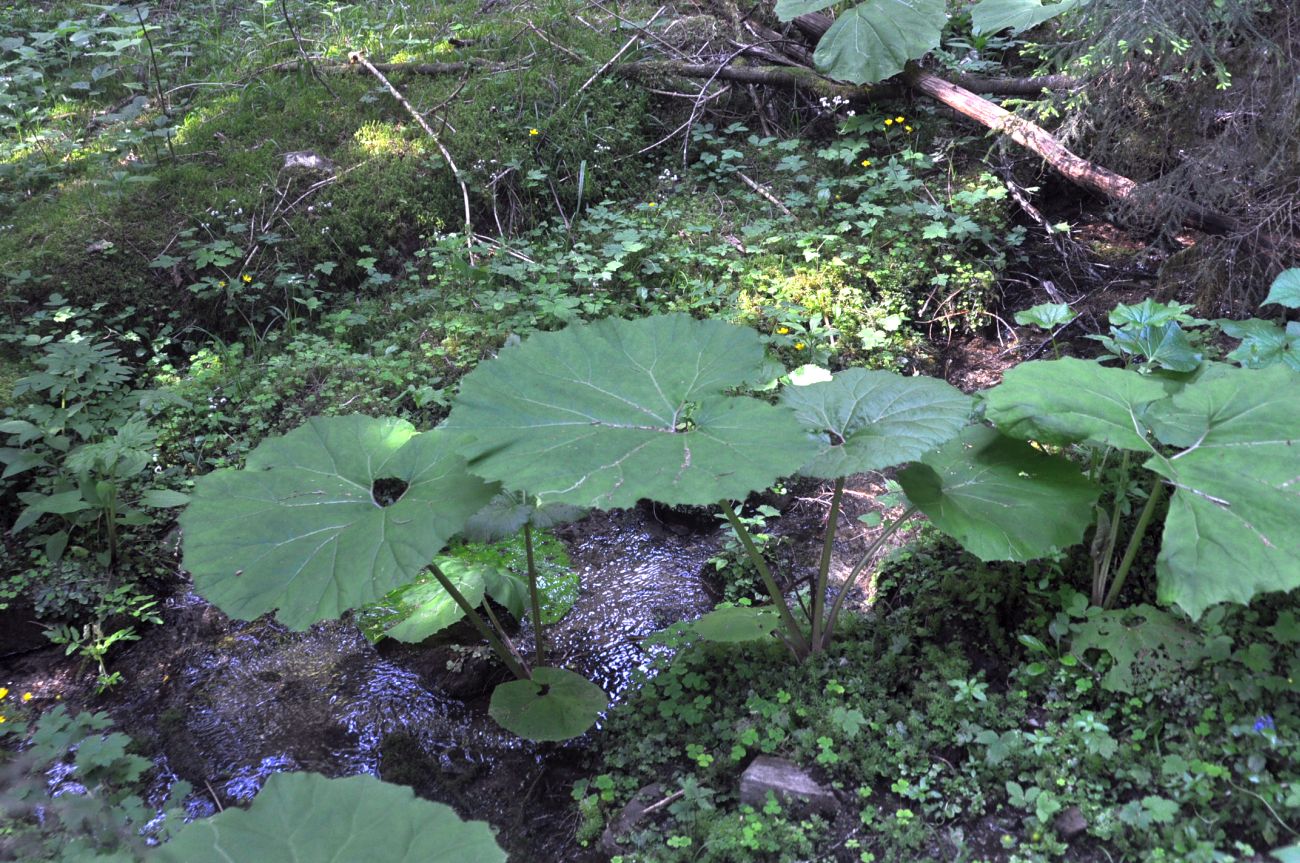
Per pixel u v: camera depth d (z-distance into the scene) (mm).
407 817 1903
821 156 5445
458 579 3248
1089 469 2902
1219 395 2416
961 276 4648
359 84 6172
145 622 3520
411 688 3184
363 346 4742
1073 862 2152
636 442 2316
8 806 2652
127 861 2248
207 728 3074
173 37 7059
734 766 2572
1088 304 4582
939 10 5262
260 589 2264
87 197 5188
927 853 2242
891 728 2525
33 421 3986
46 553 3588
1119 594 2707
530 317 4551
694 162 5898
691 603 3459
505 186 5512
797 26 6086
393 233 5262
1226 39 3762
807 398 2715
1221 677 2336
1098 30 3967
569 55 6285
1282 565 2014
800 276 4699
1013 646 2719
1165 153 4434
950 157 5383
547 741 2916
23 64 6680
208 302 4875
